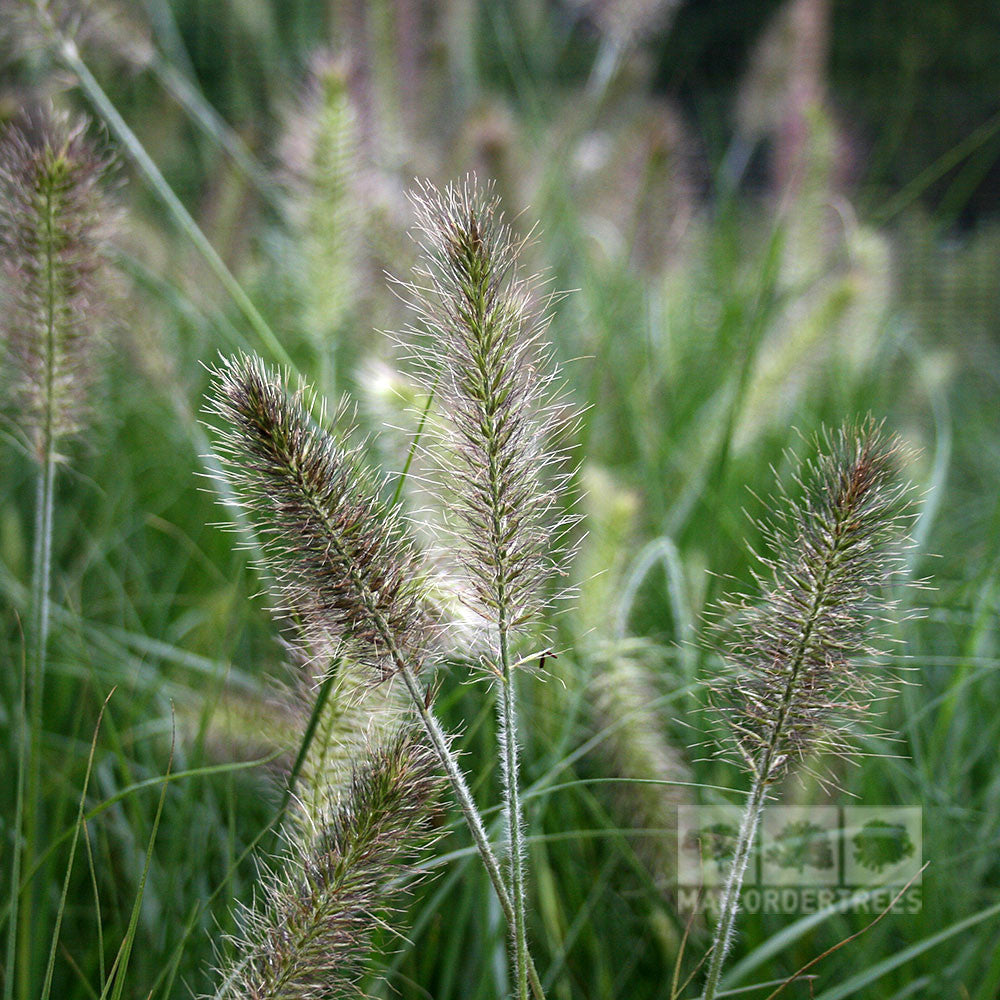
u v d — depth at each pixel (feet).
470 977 2.70
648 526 3.74
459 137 4.09
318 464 2.10
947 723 2.84
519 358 2.10
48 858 2.57
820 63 5.16
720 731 2.55
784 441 4.46
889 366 5.27
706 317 5.50
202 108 4.93
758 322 3.32
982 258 8.96
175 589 4.01
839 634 2.14
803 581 2.13
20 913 2.49
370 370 2.71
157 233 4.27
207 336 4.25
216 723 2.68
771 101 5.49
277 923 2.19
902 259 8.87
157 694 3.17
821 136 4.63
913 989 2.62
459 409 2.10
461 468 2.13
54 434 2.51
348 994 2.22
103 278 2.52
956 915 2.79
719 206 5.47
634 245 4.48
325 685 2.27
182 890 2.70
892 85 13.99
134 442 4.93
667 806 2.69
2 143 2.45
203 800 2.81
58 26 3.00
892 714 3.35
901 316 5.30
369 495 2.15
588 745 2.58
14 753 2.90
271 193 3.76
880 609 2.15
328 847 2.16
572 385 4.00
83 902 2.88
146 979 2.61
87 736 3.20
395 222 3.33
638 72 5.84
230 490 2.52
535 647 2.53
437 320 2.10
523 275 3.44
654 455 3.89
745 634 2.19
